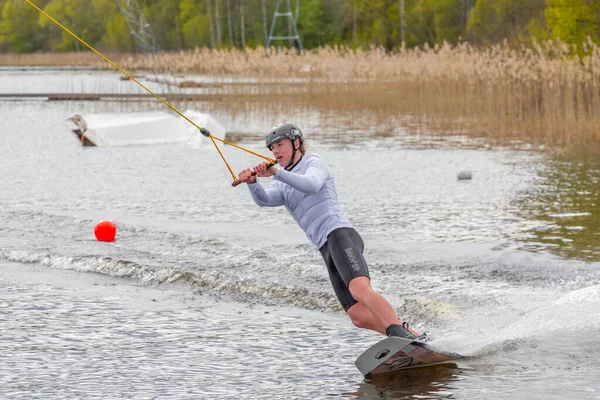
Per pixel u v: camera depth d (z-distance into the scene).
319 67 75.06
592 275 22.17
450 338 17.59
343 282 16.28
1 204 35.12
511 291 20.88
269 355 16.94
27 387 15.26
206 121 58.38
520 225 28.89
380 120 66.06
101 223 28.25
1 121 75.12
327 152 50.66
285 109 75.12
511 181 38.69
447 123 64.50
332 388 15.02
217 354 17.05
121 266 24.31
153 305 20.88
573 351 16.67
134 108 83.50
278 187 16.59
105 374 15.91
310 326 18.92
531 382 15.08
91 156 52.09
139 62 90.19
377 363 15.30
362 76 73.25
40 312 20.27
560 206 32.22
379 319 15.68
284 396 14.67
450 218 30.52
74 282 23.30
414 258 24.58
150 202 35.22
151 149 55.78
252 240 27.52
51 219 31.64
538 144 52.31
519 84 58.38
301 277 22.94
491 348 16.95
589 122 53.50
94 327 19.00
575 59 56.28
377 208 32.81
